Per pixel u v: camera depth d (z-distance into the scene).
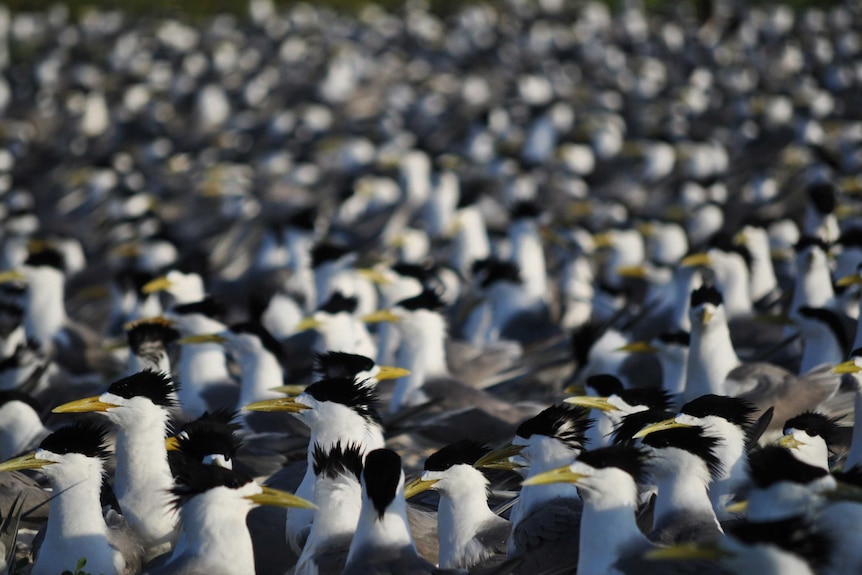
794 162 27.97
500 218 26.44
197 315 13.55
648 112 36.47
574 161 31.53
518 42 46.59
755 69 41.16
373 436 10.00
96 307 21.62
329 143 34.34
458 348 15.72
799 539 6.95
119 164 32.81
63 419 12.87
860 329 12.33
